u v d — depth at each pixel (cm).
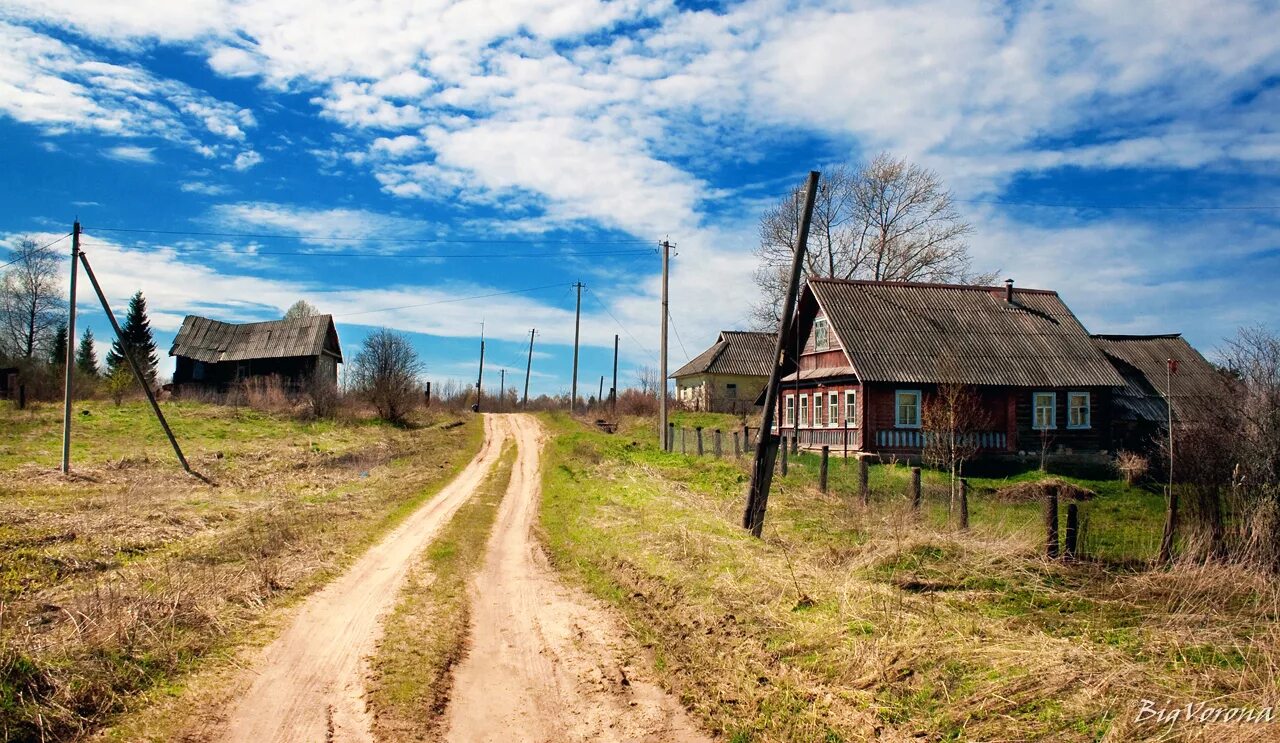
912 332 3219
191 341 5331
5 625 760
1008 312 3491
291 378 5103
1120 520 1872
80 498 1747
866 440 2972
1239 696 634
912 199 4812
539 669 805
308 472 2467
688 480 2288
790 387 3747
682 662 817
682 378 6794
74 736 586
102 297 2302
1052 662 697
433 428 4453
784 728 646
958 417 2586
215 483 2148
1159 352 3816
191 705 663
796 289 1556
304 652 817
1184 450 1352
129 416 3428
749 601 960
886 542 1227
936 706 646
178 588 942
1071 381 3155
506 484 2456
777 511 1756
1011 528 1475
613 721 676
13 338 6006
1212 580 1021
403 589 1104
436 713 683
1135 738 564
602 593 1116
